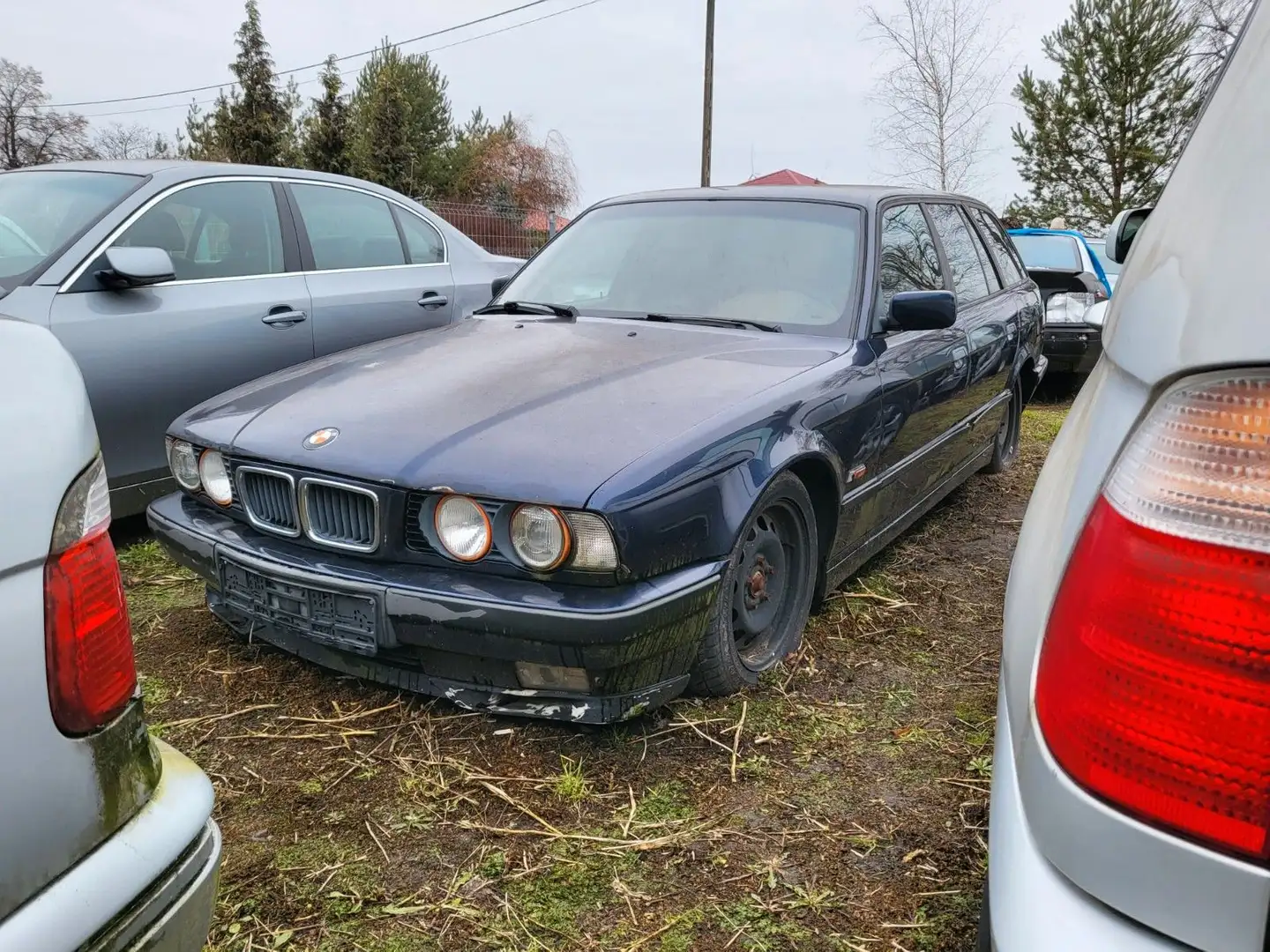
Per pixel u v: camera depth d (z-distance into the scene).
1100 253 12.13
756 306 3.39
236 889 1.97
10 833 1.11
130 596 3.51
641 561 2.19
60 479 1.21
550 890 1.98
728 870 2.05
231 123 27.66
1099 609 0.93
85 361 3.62
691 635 2.38
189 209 4.21
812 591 3.04
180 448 2.86
